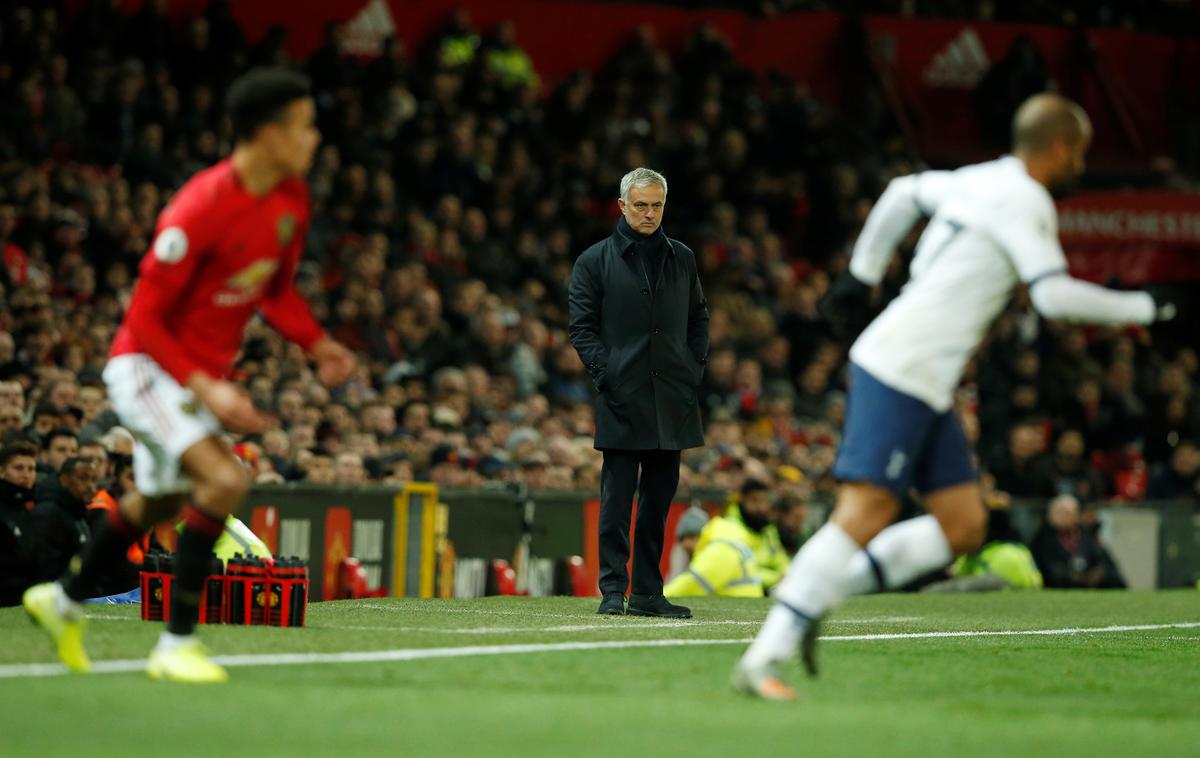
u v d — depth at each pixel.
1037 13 97.31
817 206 79.88
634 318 30.34
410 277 60.81
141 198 57.47
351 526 41.44
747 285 71.88
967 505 19.52
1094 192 81.38
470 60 78.00
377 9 79.94
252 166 19.23
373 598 37.00
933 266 19.25
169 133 64.06
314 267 58.25
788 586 19.08
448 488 44.00
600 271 30.64
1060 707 19.16
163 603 25.89
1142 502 62.19
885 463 18.91
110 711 16.09
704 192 76.31
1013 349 75.00
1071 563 57.44
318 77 71.81
